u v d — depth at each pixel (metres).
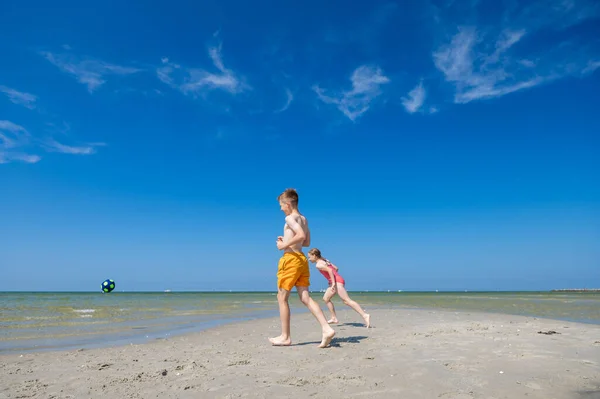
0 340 6.85
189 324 9.47
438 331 7.17
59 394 3.43
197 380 3.83
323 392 3.41
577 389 3.48
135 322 9.98
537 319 9.98
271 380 3.80
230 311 14.32
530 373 3.99
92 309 14.60
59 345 6.29
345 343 5.95
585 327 7.82
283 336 5.90
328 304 8.91
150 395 3.39
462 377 3.85
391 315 11.42
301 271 5.65
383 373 4.02
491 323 8.71
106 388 3.59
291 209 5.76
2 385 3.71
